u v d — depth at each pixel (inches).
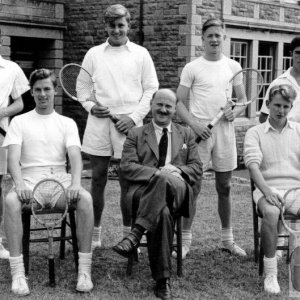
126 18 226.7
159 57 529.0
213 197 362.9
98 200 239.1
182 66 514.9
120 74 227.6
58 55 582.9
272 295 193.2
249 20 570.9
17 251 192.7
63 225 219.9
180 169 207.0
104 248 243.9
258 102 612.1
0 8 524.7
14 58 568.4
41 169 207.2
